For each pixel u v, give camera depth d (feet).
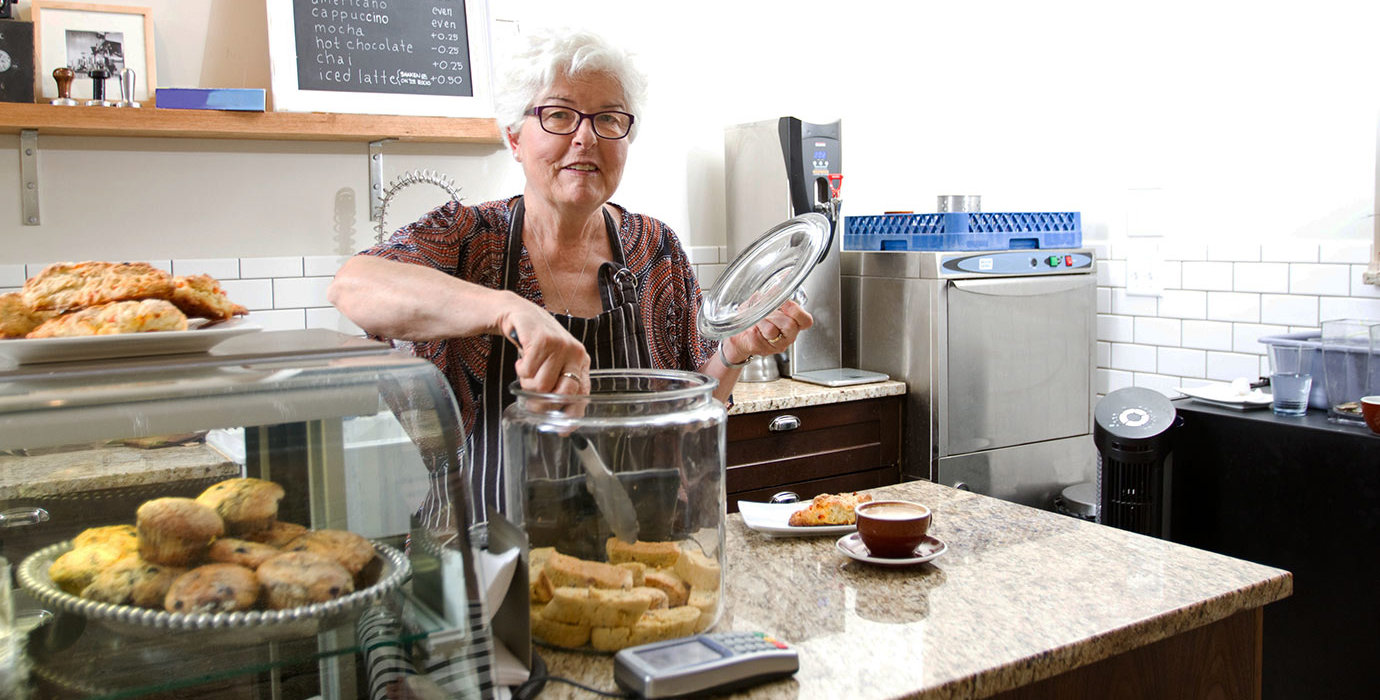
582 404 3.83
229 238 9.87
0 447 2.90
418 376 3.39
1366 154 10.19
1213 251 11.54
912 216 11.78
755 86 12.89
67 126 8.55
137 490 3.07
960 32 14.06
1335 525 8.10
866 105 13.61
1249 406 9.05
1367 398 8.11
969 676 3.68
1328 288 10.52
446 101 10.40
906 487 6.48
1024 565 4.91
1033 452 12.07
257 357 3.40
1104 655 4.08
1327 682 8.23
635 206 12.19
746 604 4.42
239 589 3.06
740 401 10.59
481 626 3.35
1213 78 11.43
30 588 2.96
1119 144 12.41
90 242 9.29
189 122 8.98
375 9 10.09
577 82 5.44
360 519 3.31
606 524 3.91
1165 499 9.05
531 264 5.96
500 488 5.55
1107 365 12.82
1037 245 12.07
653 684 3.41
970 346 11.46
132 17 9.21
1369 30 10.14
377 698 3.23
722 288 5.05
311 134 9.61
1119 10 12.26
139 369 3.14
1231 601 4.53
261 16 9.86
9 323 3.42
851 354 12.45
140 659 3.01
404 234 5.53
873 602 4.43
